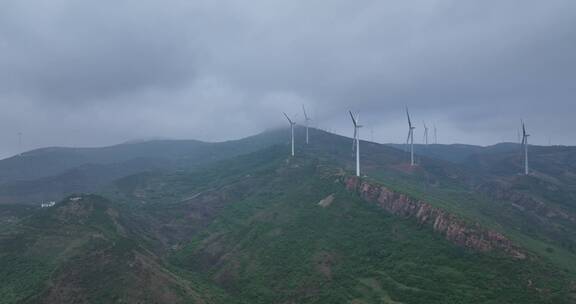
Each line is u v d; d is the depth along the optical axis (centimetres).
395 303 15112
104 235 19438
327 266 18750
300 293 17212
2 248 18462
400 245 19012
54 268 16538
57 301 14750
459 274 16138
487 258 16750
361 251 19412
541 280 14988
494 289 14862
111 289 15250
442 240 18612
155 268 17125
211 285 18825
